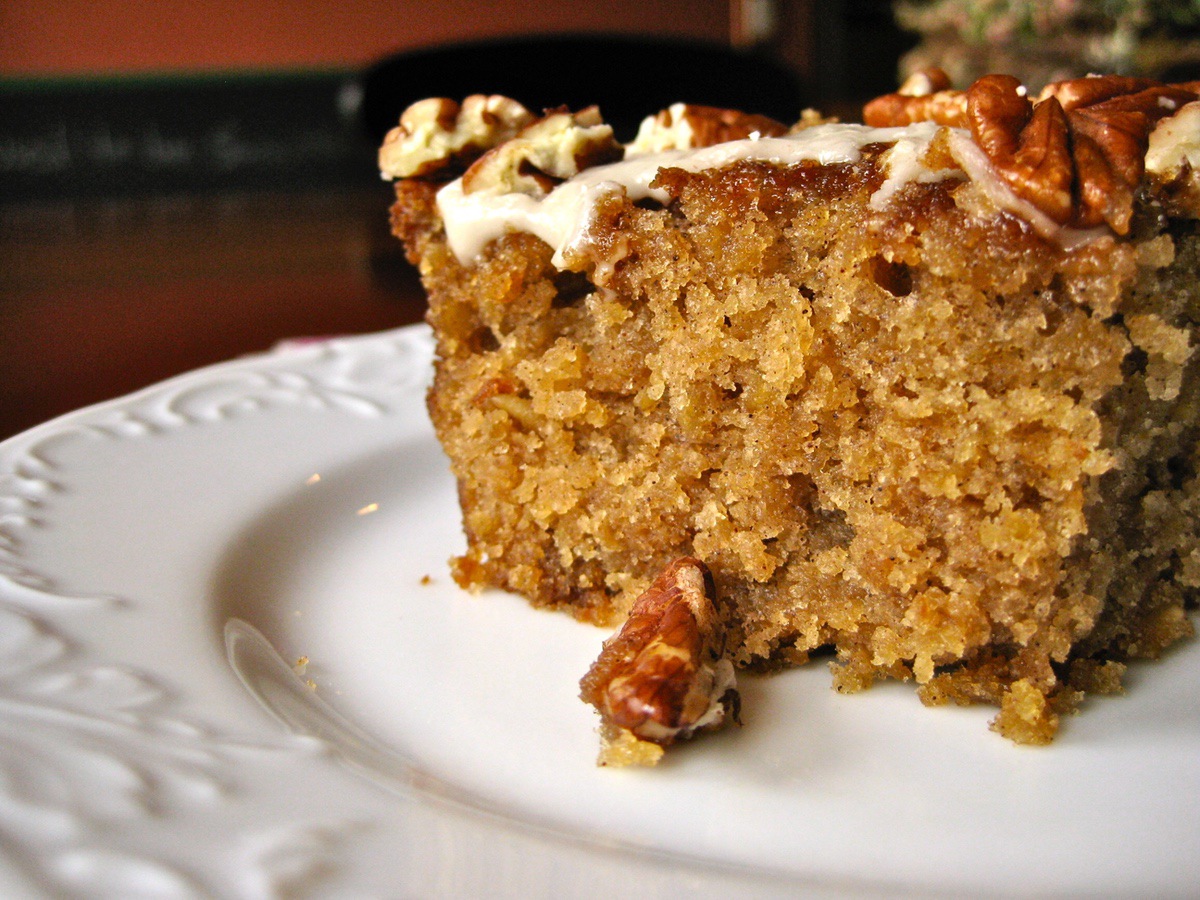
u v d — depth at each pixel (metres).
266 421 0.22
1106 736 0.15
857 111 0.52
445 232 0.18
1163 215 0.15
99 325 0.37
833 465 0.16
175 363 0.33
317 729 0.15
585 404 0.17
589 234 0.16
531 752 0.15
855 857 0.13
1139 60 0.36
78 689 0.14
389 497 0.21
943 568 0.15
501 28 0.75
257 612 0.17
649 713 0.14
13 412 0.29
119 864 0.11
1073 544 0.15
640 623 0.15
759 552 0.16
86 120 0.64
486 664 0.17
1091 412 0.14
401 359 0.24
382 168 0.18
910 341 0.15
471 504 0.18
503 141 0.18
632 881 0.12
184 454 0.20
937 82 0.20
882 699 0.16
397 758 0.15
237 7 0.67
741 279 0.16
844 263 0.15
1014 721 0.15
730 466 0.16
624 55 0.48
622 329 0.17
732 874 0.13
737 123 0.19
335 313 0.38
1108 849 0.13
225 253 0.50
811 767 0.14
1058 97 0.16
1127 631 0.16
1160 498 0.16
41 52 0.63
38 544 0.17
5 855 0.11
